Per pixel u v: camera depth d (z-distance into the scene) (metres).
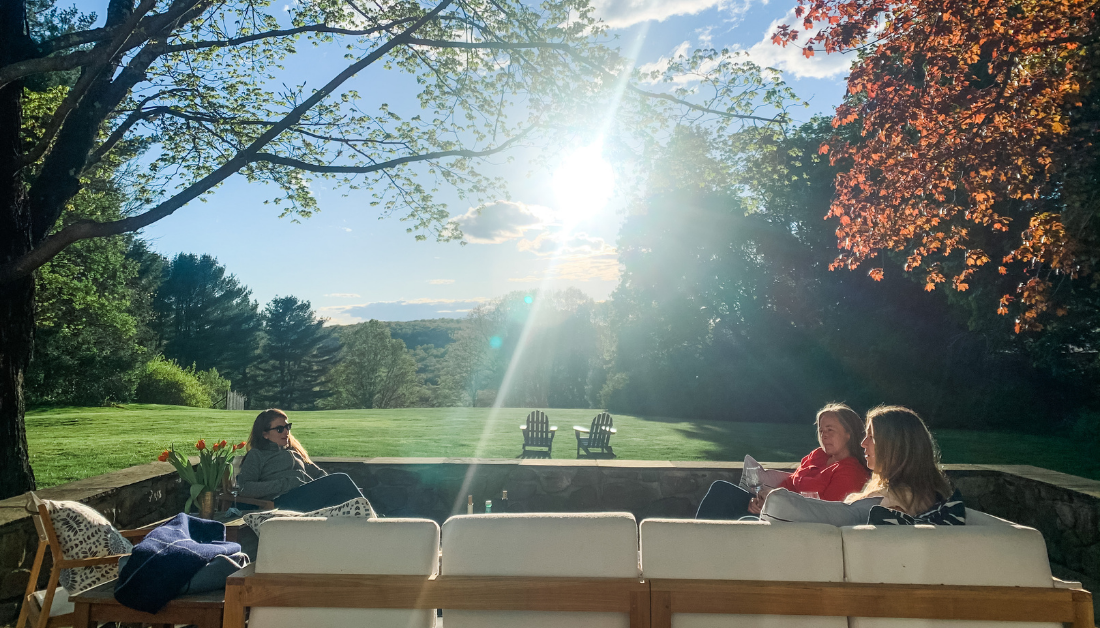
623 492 6.84
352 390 65.06
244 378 67.06
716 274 31.34
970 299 16.98
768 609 2.50
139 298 46.53
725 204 31.05
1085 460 14.05
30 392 29.34
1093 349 18.28
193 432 17.52
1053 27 6.79
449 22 8.73
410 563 2.62
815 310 27.72
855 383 25.84
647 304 35.06
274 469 5.36
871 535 2.57
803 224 28.06
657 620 2.51
